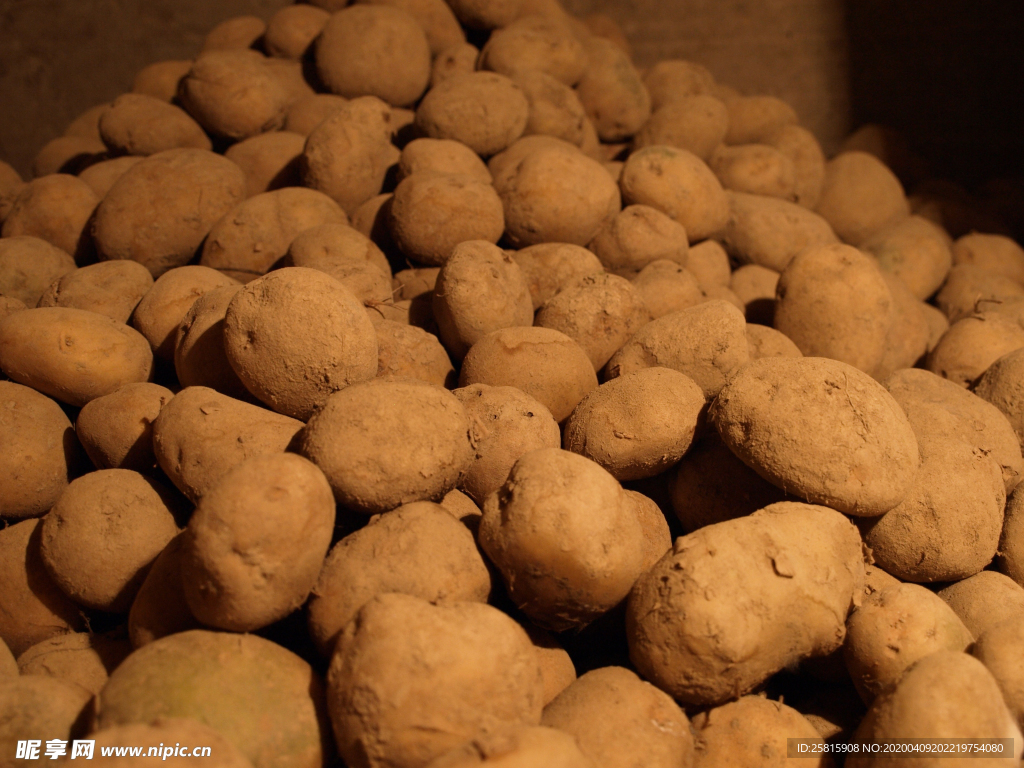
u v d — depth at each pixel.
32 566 0.37
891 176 0.78
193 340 0.40
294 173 0.60
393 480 0.33
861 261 0.51
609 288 0.47
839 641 0.33
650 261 0.55
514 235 0.54
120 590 0.35
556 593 0.32
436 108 0.60
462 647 0.28
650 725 0.30
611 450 0.39
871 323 0.50
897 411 0.37
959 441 0.40
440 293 0.46
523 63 0.67
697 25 1.05
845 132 1.07
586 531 0.31
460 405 0.36
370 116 0.55
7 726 0.29
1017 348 0.53
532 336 0.43
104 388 0.41
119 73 0.91
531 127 0.65
